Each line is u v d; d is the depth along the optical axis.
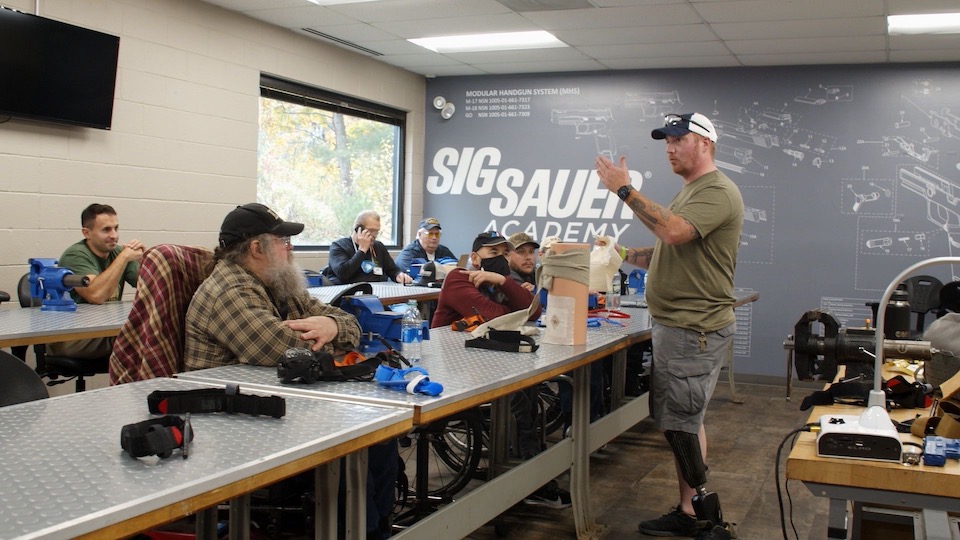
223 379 2.13
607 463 4.68
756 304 7.41
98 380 5.23
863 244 7.12
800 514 3.79
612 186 3.06
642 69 7.75
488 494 2.66
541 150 8.12
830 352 2.15
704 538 3.27
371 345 2.62
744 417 5.98
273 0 5.73
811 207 7.25
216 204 6.05
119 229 5.33
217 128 6.02
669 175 7.71
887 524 2.05
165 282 2.48
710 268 3.14
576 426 3.42
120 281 4.56
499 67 7.91
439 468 3.99
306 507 2.45
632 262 4.00
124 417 1.65
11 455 1.37
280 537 2.70
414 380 2.03
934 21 5.75
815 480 1.69
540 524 3.64
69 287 3.80
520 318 3.20
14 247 4.70
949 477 1.59
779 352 7.34
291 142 7.00
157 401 1.68
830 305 7.21
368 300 2.75
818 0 5.30
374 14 6.05
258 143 6.54
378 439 1.71
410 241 8.45
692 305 3.15
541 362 2.62
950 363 2.17
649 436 5.34
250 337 2.32
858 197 7.12
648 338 3.72
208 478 1.28
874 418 1.74
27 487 1.21
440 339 3.13
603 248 4.65
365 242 6.50
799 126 7.27
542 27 6.29
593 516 3.63
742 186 7.44
